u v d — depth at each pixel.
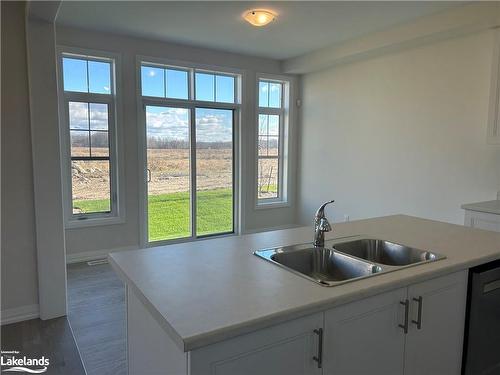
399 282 1.44
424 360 1.62
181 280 1.43
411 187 4.38
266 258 1.72
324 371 1.29
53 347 2.57
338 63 5.09
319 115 5.62
